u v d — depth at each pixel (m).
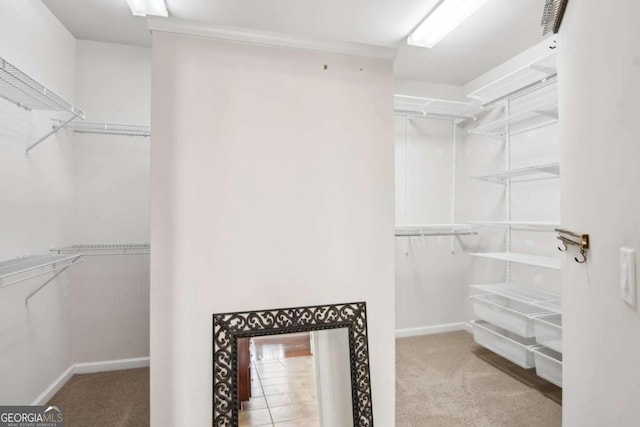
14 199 1.92
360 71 1.71
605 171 0.94
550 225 2.46
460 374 2.63
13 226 1.92
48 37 2.26
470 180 3.59
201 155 1.51
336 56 1.67
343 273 1.67
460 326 3.70
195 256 1.50
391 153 1.75
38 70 2.15
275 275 1.59
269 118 1.58
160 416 1.45
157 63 1.47
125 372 2.66
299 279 1.62
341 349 1.62
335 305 1.64
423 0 2.17
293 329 1.56
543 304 2.34
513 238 3.08
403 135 3.52
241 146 1.55
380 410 1.69
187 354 1.48
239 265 1.54
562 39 1.24
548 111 2.43
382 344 1.71
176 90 1.49
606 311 0.95
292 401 1.52
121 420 2.03
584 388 1.08
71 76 2.58
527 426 1.98
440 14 2.30
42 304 2.20
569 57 1.17
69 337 2.57
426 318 3.59
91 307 2.68
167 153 1.48
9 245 1.88
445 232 3.64
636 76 0.80
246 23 2.42
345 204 1.68
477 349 3.14
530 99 2.91
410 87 3.51
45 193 2.24
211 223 1.51
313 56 1.64
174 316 1.47
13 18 1.89
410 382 2.50
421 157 3.59
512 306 2.91
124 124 2.63
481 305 2.88
